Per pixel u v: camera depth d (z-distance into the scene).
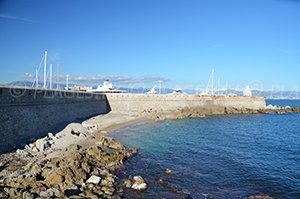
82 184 24.98
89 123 62.72
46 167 26.94
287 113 118.81
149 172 30.91
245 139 57.03
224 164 35.66
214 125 76.50
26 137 40.44
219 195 25.59
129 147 43.19
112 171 30.34
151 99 95.94
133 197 23.94
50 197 21.12
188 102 102.56
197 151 42.59
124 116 80.31
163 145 45.88
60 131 49.28
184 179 29.23
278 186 28.39
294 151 46.41
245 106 117.12
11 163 29.41
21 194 20.95
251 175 31.55
